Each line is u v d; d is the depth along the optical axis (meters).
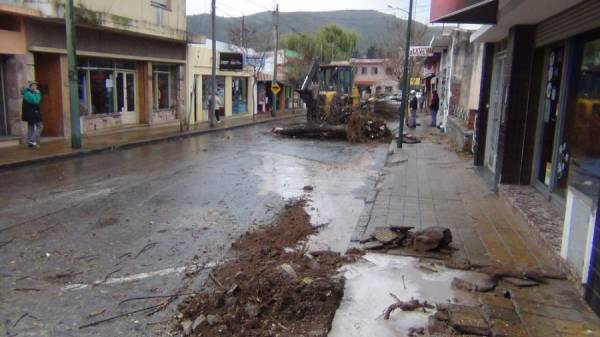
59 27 16.41
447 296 4.59
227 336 3.91
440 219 7.22
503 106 8.82
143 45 21.66
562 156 7.15
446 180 10.45
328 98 24.30
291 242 6.51
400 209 7.84
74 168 12.21
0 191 9.38
